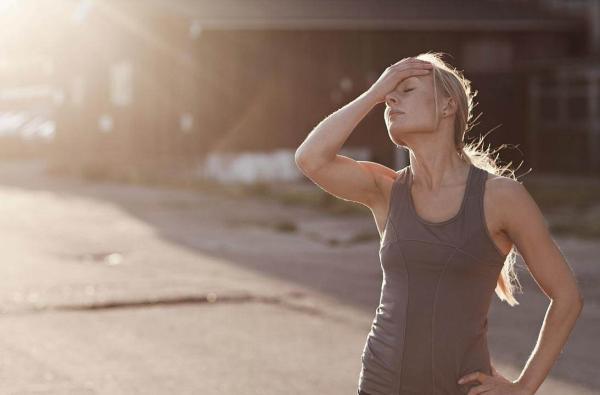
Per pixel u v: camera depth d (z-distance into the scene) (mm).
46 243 19391
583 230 20672
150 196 31531
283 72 38531
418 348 3863
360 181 4082
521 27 39562
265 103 38406
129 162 41938
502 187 3834
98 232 21469
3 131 59594
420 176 3947
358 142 37625
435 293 3846
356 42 38938
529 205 3834
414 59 3951
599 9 40312
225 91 38312
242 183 36500
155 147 40500
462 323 3844
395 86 3947
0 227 22281
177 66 39094
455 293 3842
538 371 3920
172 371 9180
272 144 38438
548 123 37781
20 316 11789
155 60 40344
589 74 36031
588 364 9570
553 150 37625
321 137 4031
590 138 36406
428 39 39500
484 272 3855
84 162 44469
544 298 13219
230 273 15398
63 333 10844
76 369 9211
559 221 22297
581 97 36531
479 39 40000
